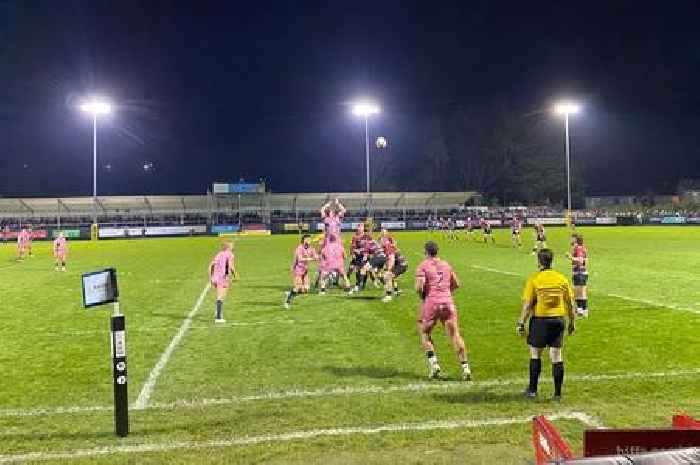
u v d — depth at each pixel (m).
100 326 13.96
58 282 23.39
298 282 16.11
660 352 10.34
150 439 6.65
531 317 8.09
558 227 69.44
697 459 3.11
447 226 56.34
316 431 6.78
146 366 10.01
